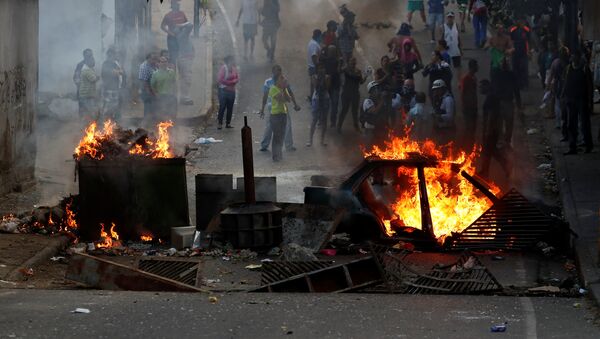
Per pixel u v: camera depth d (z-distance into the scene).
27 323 22.73
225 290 28.56
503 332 22.61
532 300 26.72
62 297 26.12
